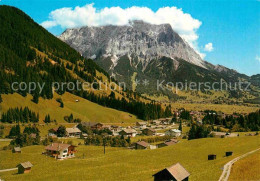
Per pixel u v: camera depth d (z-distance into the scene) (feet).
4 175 299.79
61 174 290.15
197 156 359.66
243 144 407.44
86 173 291.17
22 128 589.73
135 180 254.47
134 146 486.79
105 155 392.27
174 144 467.11
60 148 392.68
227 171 246.68
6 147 435.94
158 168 304.09
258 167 242.78
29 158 378.12
